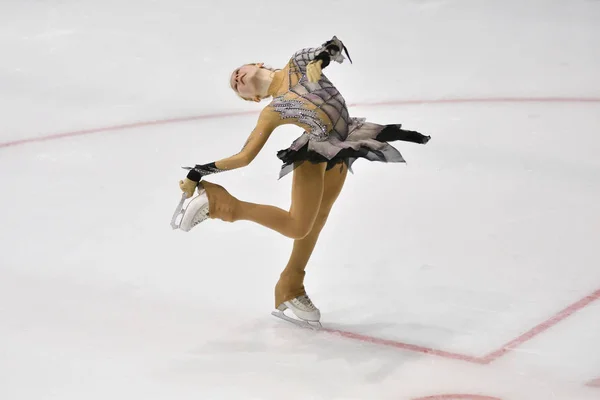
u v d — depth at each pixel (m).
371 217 23.50
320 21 45.22
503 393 15.05
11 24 45.34
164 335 17.39
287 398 14.96
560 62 37.56
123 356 16.50
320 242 22.05
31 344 16.94
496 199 24.27
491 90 34.38
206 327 17.77
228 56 39.91
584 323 17.50
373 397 14.98
